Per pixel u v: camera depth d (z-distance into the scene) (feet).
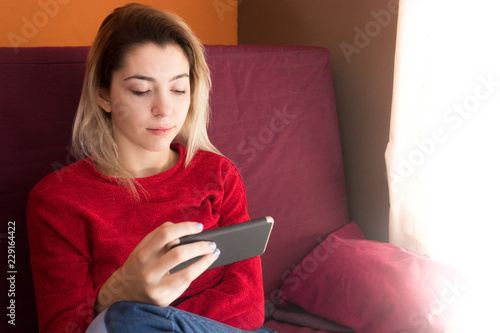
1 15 5.12
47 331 3.36
